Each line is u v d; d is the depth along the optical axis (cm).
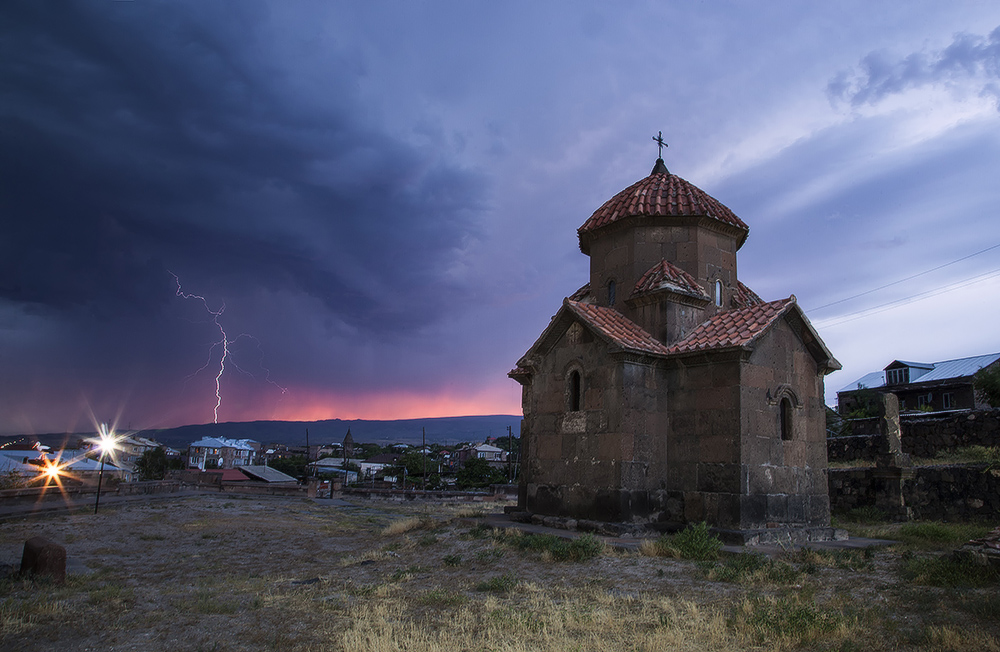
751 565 1146
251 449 14400
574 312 1669
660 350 1620
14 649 771
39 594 1061
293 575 1348
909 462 2067
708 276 1808
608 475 1552
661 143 2127
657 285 1672
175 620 907
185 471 6147
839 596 930
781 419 1599
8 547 1678
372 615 936
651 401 1599
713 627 799
